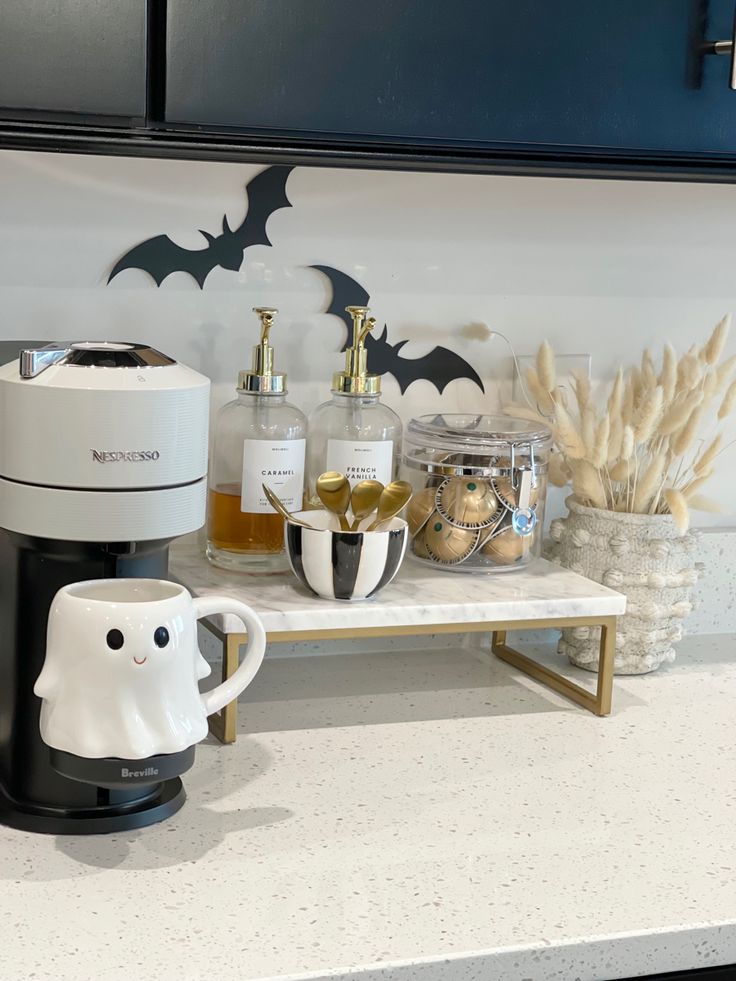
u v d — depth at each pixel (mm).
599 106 1050
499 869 890
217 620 1074
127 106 926
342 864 887
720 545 1497
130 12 915
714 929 832
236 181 1259
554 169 1115
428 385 1376
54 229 1210
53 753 869
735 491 1523
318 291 1312
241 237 1272
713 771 1084
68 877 853
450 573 1247
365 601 1134
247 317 1291
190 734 873
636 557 1288
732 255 1464
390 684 1279
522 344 1401
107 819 919
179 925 797
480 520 1229
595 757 1104
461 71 1006
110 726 847
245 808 970
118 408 876
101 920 799
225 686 957
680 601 1321
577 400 1352
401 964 765
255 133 980
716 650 1446
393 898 842
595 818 980
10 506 897
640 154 1096
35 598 917
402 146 1048
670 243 1435
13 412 883
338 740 1118
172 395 897
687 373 1349
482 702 1237
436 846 921
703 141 1086
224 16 938
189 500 929
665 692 1288
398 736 1134
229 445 1202
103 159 1211
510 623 1163
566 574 1261
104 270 1233
